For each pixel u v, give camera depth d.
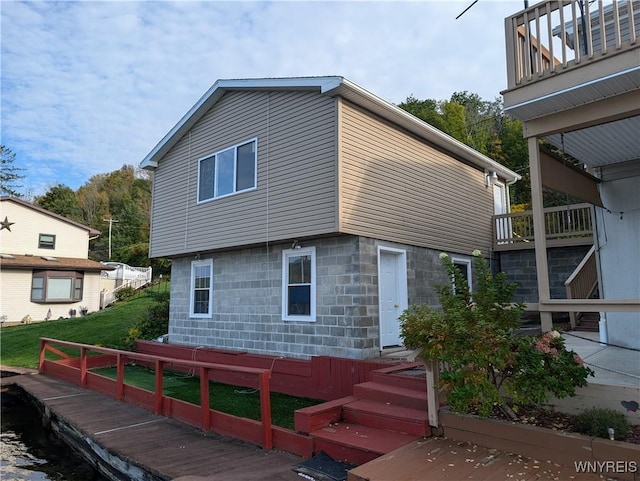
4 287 22.94
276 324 9.47
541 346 4.23
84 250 27.14
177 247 11.64
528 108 5.18
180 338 12.12
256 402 7.82
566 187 6.06
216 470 4.65
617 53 4.49
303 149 8.77
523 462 3.85
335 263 8.55
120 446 5.64
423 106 36.66
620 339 7.12
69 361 12.23
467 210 12.08
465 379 4.27
